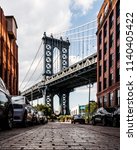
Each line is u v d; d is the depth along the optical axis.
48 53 135.62
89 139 9.33
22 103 18.36
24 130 14.90
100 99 59.59
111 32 54.25
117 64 49.75
